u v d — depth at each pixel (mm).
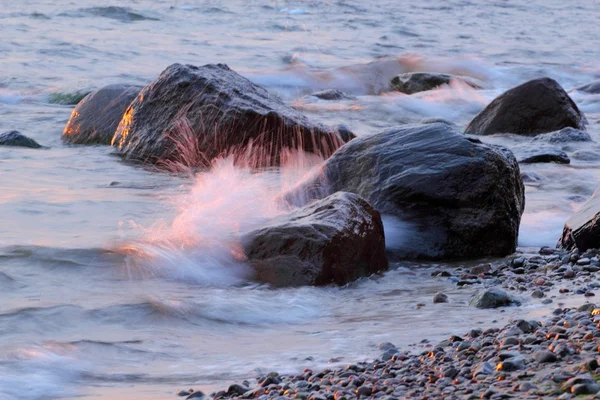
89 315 12008
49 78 44312
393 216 16516
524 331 10023
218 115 24625
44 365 10055
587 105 41062
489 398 7520
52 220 17406
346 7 96250
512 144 29438
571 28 86000
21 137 26922
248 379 9539
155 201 19484
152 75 47000
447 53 63594
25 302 12383
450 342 10086
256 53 59406
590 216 15930
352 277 14367
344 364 9883
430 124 17594
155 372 9977
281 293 13477
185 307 12477
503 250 16469
